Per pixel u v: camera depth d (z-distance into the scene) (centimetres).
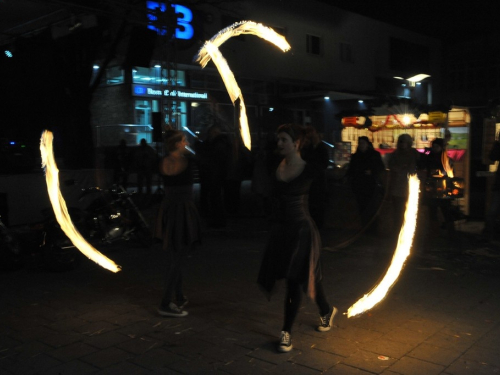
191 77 2358
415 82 3616
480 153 1515
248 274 661
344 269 681
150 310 524
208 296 569
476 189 1491
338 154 1331
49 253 674
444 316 497
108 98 2233
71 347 430
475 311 512
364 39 3158
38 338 451
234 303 544
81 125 1616
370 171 887
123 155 1686
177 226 493
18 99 1623
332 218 996
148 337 451
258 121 2658
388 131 1241
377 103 1169
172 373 379
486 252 773
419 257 740
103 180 1097
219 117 2477
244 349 423
